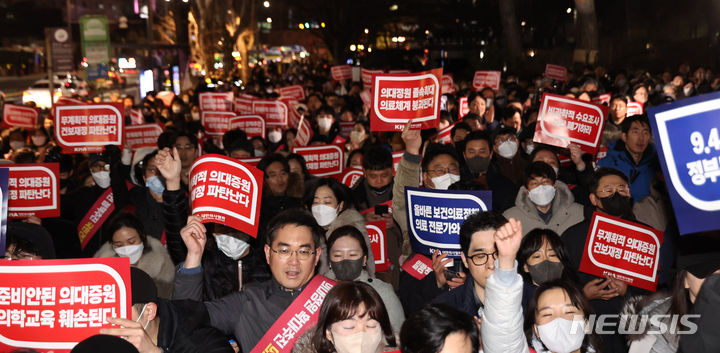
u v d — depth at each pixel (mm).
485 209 4570
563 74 19969
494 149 7582
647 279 4383
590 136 7020
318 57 76750
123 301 3119
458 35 55312
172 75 32875
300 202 5855
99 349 2516
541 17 48656
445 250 4664
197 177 3922
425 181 5785
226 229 4297
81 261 3107
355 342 2900
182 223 4188
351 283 2996
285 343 3621
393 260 5609
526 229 5250
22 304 3105
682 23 38750
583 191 6324
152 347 2990
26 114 12297
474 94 10883
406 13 55531
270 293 3721
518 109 9820
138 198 5977
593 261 4441
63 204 6605
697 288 3094
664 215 5363
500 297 2809
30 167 5609
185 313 3293
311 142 10250
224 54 42594
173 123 11766
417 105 5934
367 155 6145
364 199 6293
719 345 2986
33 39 58688
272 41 85062
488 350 2867
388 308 4062
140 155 7148
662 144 2727
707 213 2654
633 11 41469
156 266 4672
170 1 34094
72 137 7688
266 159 6172
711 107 2650
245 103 13531
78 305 3105
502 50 36656
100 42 21656
